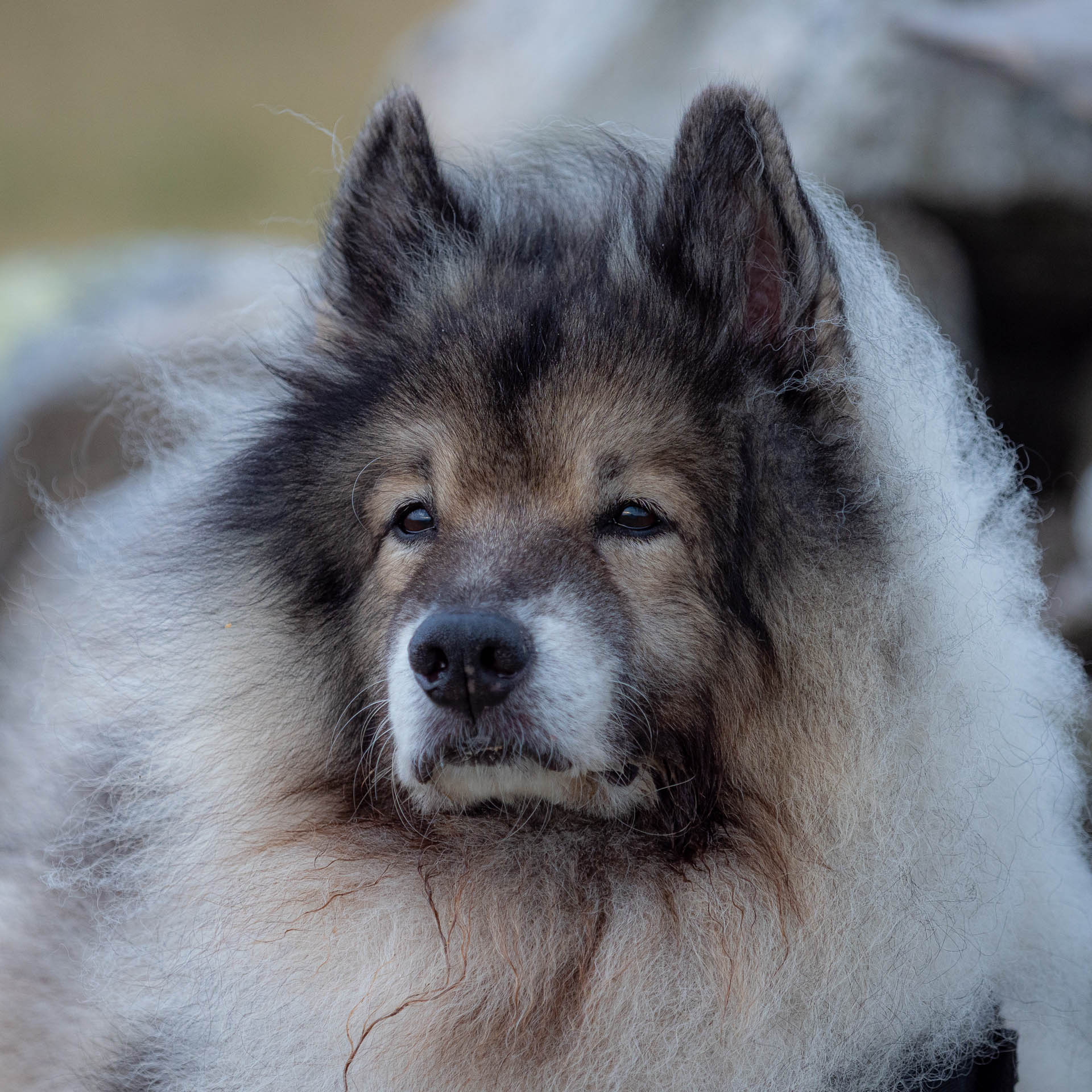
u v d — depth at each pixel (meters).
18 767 8.71
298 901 6.39
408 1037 6.12
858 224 7.66
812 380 6.09
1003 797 6.26
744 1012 6.00
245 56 33.91
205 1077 6.41
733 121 6.20
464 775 5.91
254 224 27.17
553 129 9.59
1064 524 11.60
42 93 31.84
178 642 7.02
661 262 6.34
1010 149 11.82
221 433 7.70
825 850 6.12
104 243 24.27
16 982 7.33
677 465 6.03
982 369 12.44
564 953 6.21
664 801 6.18
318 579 6.70
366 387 6.62
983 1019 6.13
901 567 6.05
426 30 17.59
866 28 12.27
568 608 5.77
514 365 6.12
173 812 6.83
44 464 14.29
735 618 6.13
